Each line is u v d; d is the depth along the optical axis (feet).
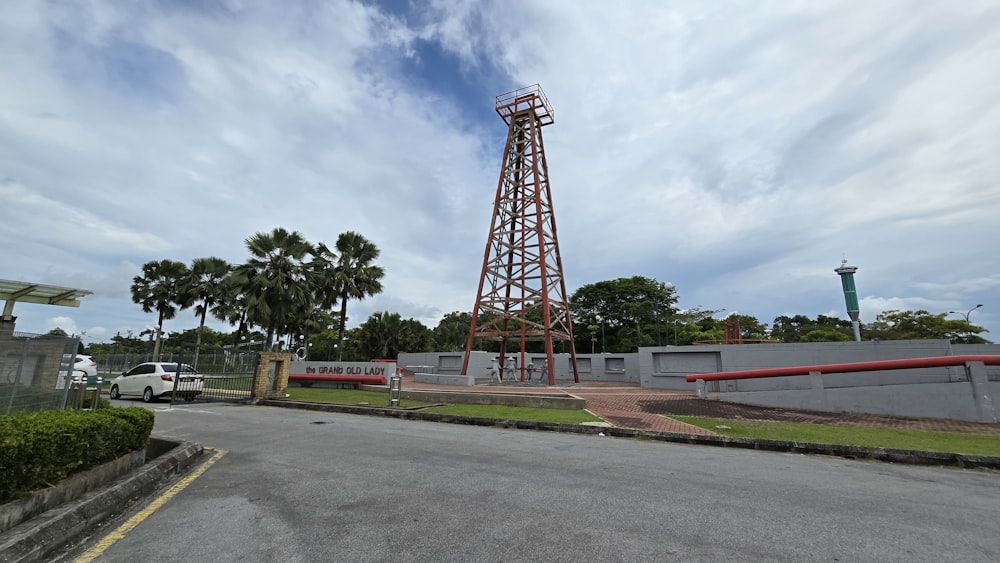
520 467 21.93
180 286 122.31
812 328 188.85
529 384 76.33
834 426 37.83
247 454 25.00
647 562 11.50
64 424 15.42
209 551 12.20
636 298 162.40
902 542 13.09
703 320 157.79
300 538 13.01
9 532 11.91
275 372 57.77
